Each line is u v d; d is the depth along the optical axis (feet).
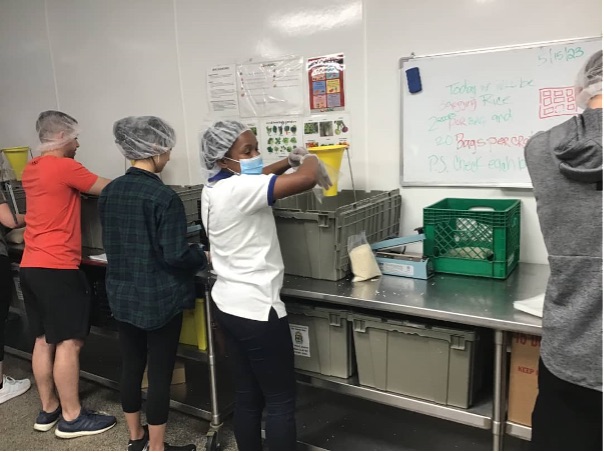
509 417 5.93
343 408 8.58
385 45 7.80
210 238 6.31
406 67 7.66
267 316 5.98
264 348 6.02
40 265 8.03
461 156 7.53
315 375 7.16
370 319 6.48
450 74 7.39
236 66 9.14
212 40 9.30
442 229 6.96
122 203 6.81
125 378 7.44
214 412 7.97
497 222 6.56
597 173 3.87
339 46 8.17
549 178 4.19
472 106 7.32
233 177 5.97
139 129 6.84
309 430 7.96
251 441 6.63
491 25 7.04
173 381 9.23
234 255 6.08
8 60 12.09
